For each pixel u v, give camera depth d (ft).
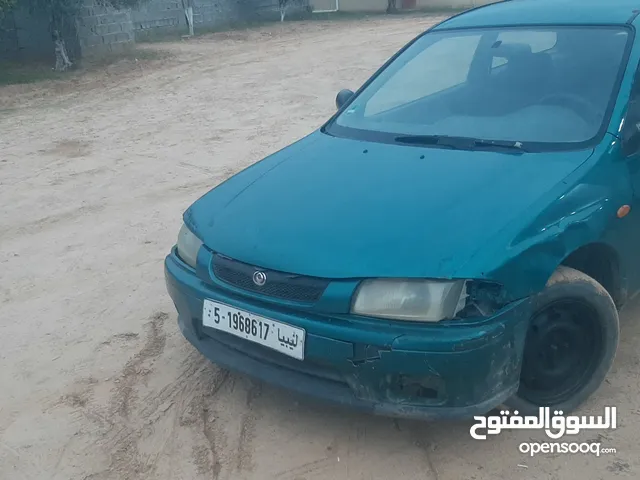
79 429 11.21
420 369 8.86
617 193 10.43
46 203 22.57
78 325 14.61
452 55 13.82
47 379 12.67
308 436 10.67
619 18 12.50
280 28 76.43
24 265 17.88
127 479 10.05
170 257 11.62
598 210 10.09
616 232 10.48
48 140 30.81
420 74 13.84
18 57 52.03
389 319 8.96
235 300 10.00
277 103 36.19
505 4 14.87
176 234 19.51
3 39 51.39
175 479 9.98
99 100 39.34
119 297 15.80
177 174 25.12
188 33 71.05
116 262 17.78
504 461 9.96
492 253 9.01
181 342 13.65
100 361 13.17
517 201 9.67
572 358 10.38
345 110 13.98
